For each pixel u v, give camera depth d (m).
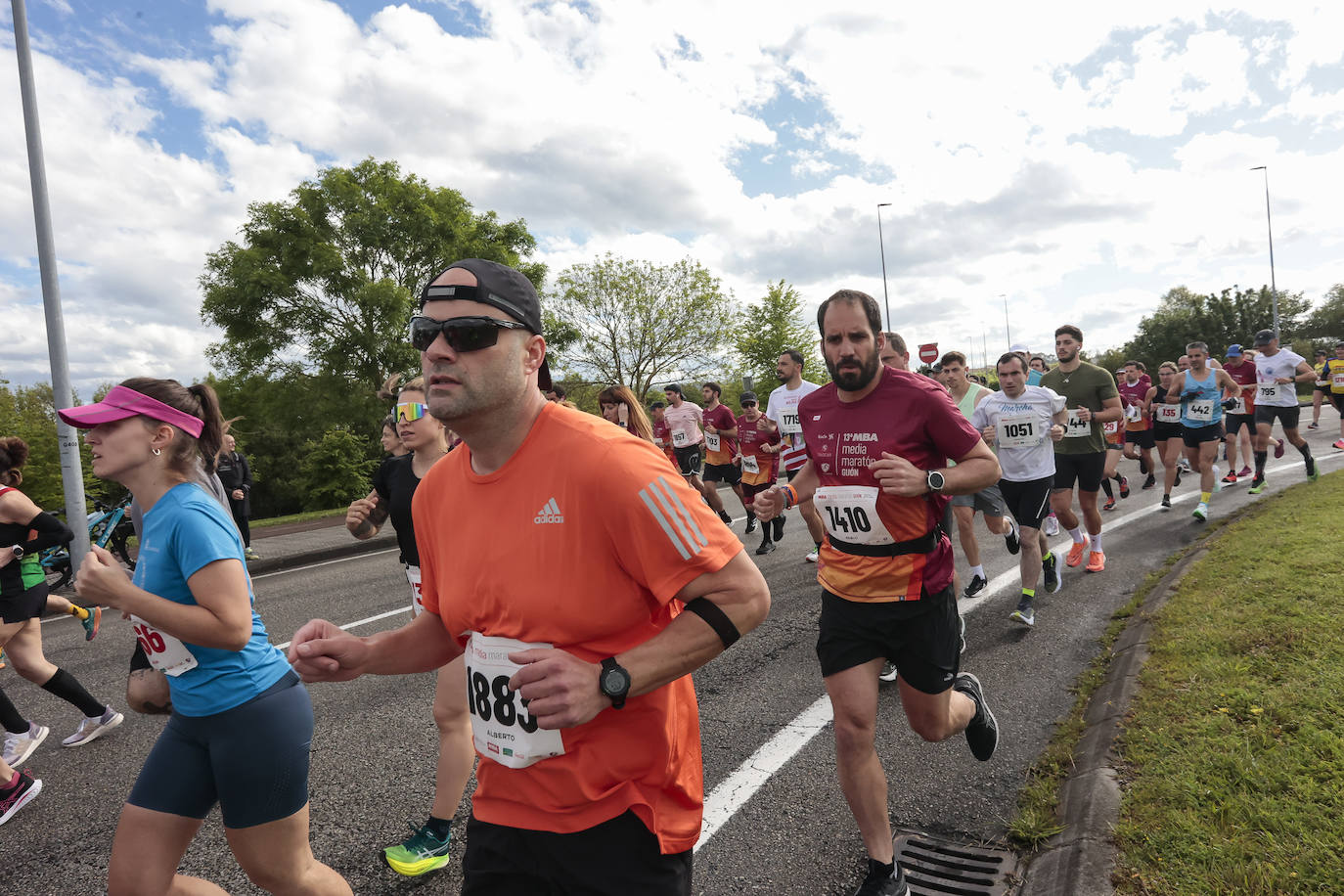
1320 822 2.22
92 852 3.02
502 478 1.42
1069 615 5.23
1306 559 4.98
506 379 1.38
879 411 2.75
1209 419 8.00
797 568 7.49
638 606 1.39
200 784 1.95
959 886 2.42
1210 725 2.89
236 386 26.12
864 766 2.45
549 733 1.38
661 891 1.43
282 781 1.98
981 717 2.90
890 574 2.59
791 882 2.52
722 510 10.75
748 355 34.03
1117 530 8.07
